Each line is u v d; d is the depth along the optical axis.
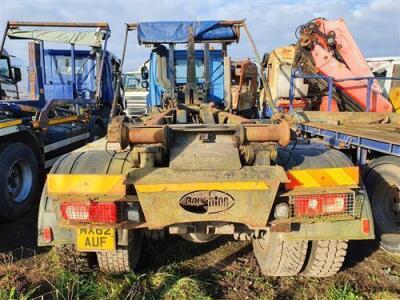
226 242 4.27
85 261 3.46
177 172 2.89
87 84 9.93
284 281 3.46
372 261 3.92
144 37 6.27
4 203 5.02
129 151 3.29
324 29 7.59
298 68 7.50
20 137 5.63
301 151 3.29
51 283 3.26
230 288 3.34
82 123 8.35
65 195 2.95
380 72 9.12
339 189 2.99
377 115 6.21
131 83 15.77
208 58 6.48
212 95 6.91
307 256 3.45
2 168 5.00
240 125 2.99
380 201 4.23
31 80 8.84
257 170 2.90
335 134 5.08
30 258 3.98
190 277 3.40
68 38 8.79
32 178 5.62
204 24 6.23
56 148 6.69
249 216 2.86
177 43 6.35
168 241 4.27
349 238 3.01
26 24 8.07
